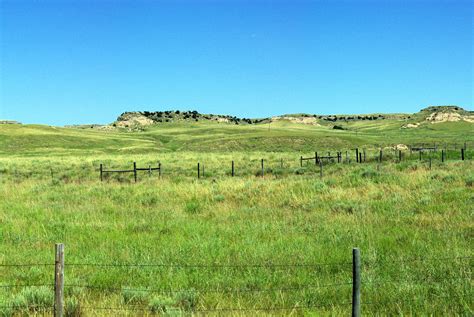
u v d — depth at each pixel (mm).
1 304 7941
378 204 18359
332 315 7500
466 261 10102
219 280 9523
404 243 12258
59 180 35250
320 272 10133
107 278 9781
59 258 7043
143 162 56219
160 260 11055
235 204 20688
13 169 48344
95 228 15539
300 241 12781
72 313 7723
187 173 39969
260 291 8859
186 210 19594
